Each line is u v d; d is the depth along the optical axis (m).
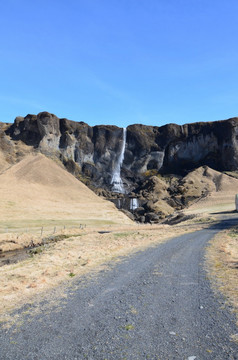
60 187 106.75
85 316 5.81
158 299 6.88
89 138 153.88
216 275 9.16
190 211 82.00
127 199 119.69
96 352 4.30
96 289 7.93
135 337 4.79
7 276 10.05
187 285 8.12
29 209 69.06
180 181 134.38
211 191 118.88
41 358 4.14
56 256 14.30
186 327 5.16
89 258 13.48
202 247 16.64
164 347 4.41
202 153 151.62
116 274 9.86
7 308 6.45
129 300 6.84
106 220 64.38
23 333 5.03
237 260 11.60
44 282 8.79
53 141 144.38
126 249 16.66
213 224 39.12
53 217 61.91
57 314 5.96
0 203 70.38
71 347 4.48
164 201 112.69
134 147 154.50
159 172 152.25
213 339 4.64
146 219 92.31
